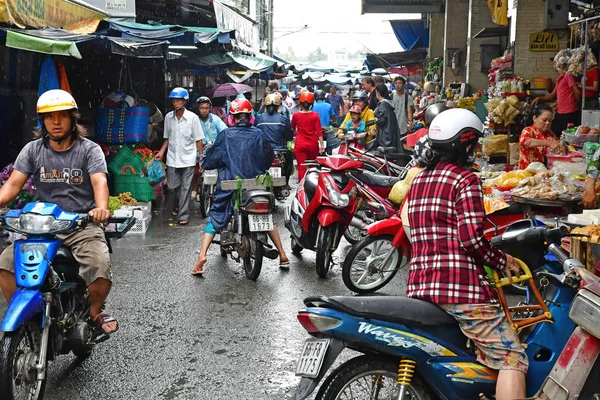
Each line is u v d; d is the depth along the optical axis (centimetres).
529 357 364
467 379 356
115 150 1278
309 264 862
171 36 1323
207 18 2019
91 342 499
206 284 759
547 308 369
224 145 785
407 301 357
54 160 493
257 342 580
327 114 1905
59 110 474
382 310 351
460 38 2383
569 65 1142
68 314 476
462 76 2397
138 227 1041
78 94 1373
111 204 1029
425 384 365
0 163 1145
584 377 342
